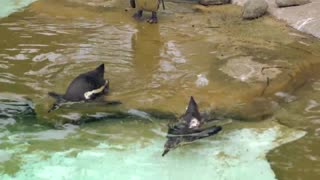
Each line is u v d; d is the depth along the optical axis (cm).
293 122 1133
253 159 1006
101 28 1677
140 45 1537
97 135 1084
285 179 948
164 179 945
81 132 1094
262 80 1312
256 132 1095
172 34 1634
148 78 1321
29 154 1020
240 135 1081
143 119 1136
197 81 1305
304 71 1373
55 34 1614
